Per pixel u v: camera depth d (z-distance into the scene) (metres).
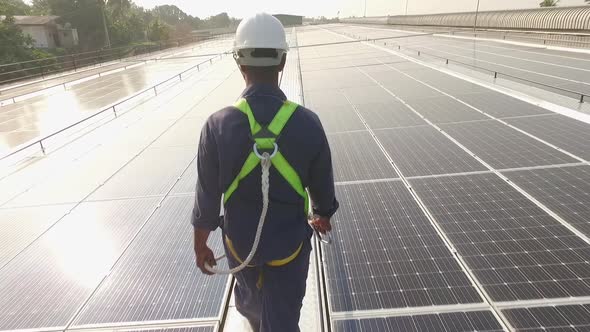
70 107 12.45
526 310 2.54
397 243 3.38
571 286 2.71
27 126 10.15
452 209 3.83
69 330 2.74
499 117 6.59
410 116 7.18
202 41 49.31
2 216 4.61
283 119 1.67
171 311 2.84
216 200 1.82
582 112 6.29
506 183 4.23
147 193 4.95
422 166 4.89
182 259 3.46
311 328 2.63
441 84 9.82
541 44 17.88
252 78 1.78
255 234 1.79
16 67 34.75
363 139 6.14
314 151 1.73
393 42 24.30
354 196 4.28
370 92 9.59
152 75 18.94
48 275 3.40
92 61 33.56
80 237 3.99
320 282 3.08
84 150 7.08
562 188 4.00
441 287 2.81
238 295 2.22
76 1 59.69
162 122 8.73
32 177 5.93
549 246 3.13
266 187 1.61
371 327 2.54
